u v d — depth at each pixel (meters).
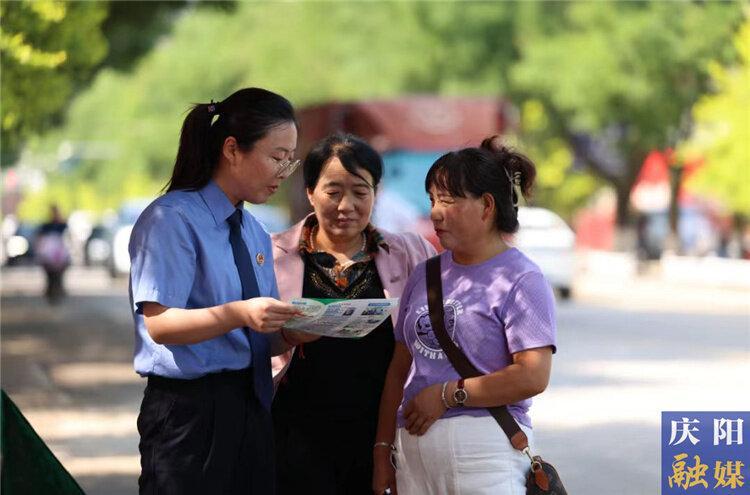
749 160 81.88
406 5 97.06
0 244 116.69
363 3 99.75
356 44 98.81
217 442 11.40
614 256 101.94
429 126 52.97
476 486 11.52
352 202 13.60
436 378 11.79
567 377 37.00
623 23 90.44
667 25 90.31
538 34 94.44
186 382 11.39
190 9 65.00
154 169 160.00
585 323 55.84
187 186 11.71
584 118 93.38
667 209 111.81
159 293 11.20
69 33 44.75
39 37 42.66
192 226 11.41
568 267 70.75
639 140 96.62
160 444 11.40
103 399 33.16
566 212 133.00
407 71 96.06
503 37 95.31
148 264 11.27
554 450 25.77
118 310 67.50
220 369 11.45
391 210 52.12
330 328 11.58
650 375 37.50
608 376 37.22
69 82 50.62
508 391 11.45
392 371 12.68
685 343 46.97
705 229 114.31
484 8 94.75
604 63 90.38
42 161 183.38
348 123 54.47
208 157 11.69
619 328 53.34
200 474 11.36
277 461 13.58
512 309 11.59
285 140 11.60
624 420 29.27
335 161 13.59
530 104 99.12
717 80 82.88
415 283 12.16
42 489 11.83
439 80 96.62
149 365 11.45
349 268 13.84
